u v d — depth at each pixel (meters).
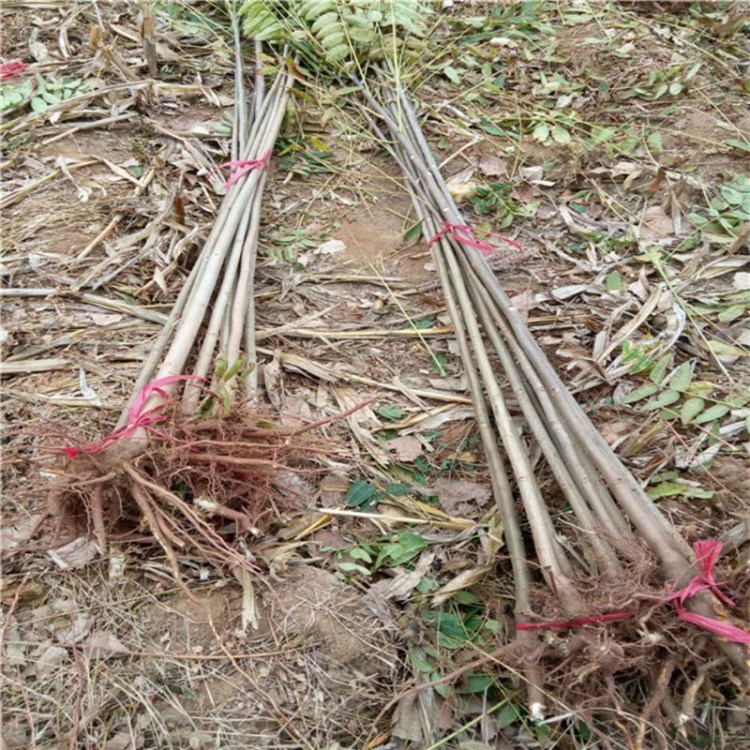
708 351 1.92
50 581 1.45
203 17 2.87
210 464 1.43
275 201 2.32
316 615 1.43
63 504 1.41
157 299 1.97
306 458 1.64
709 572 1.27
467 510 1.62
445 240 2.06
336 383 1.85
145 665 1.35
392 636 1.42
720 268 2.13
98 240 2.06
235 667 1.36
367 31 2.69
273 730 1.31
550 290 2.08
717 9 3.09
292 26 2.81
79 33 2.74
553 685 1.30
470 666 1.29
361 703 1.35
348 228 2.27
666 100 2.70
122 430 1.44
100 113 2.45
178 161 2.33
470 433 1.76
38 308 1.91
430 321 2.02
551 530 1.44
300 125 2.54
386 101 2.58
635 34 2.96
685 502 1.62
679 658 1.25
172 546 1.48
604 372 1.84
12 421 1.67
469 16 3.07
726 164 2.46
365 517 1.60
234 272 1.88
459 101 2.70
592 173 2.43
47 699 1.31
